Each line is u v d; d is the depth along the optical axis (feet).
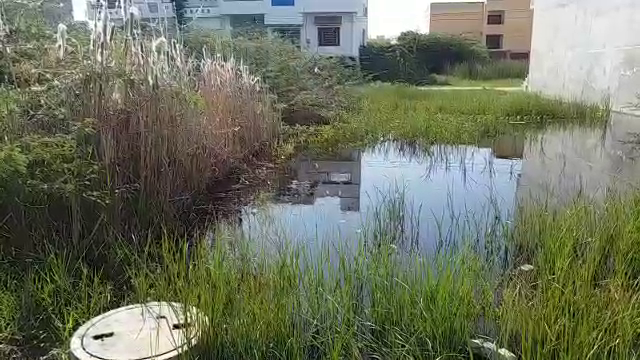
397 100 41.93
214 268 9.05
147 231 12.04
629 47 34.99
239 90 23.15
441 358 7.25
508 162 22.35
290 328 7.73
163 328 7.54
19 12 15.35
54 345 7.98
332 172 20.75
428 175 19.95
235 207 15.67
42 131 11.49
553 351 7.07
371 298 8.63
